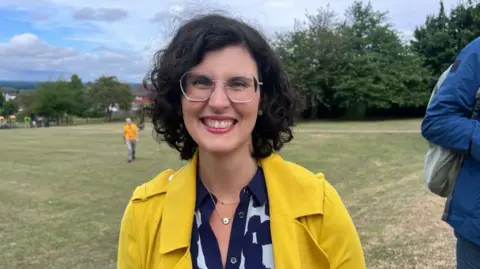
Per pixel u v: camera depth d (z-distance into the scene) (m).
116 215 7.88
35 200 9.17
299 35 39.81
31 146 21.23
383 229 5.87
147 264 1.47
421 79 40.38
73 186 10.66
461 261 2.18
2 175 12.44
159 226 1.46
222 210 1.44
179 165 13.73
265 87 1.50
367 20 42.34
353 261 1.45
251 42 1.40
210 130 1.39
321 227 1.42
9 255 5.91
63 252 6.03
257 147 1.51
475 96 2.06
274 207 1.40
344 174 11.24
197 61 1.38
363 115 42.25
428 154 2.29
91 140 24.39
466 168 2.09
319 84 40.50
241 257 1.37
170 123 1.59
